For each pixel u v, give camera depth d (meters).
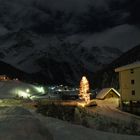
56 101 67.75
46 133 12.10
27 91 99.44
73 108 41.09
